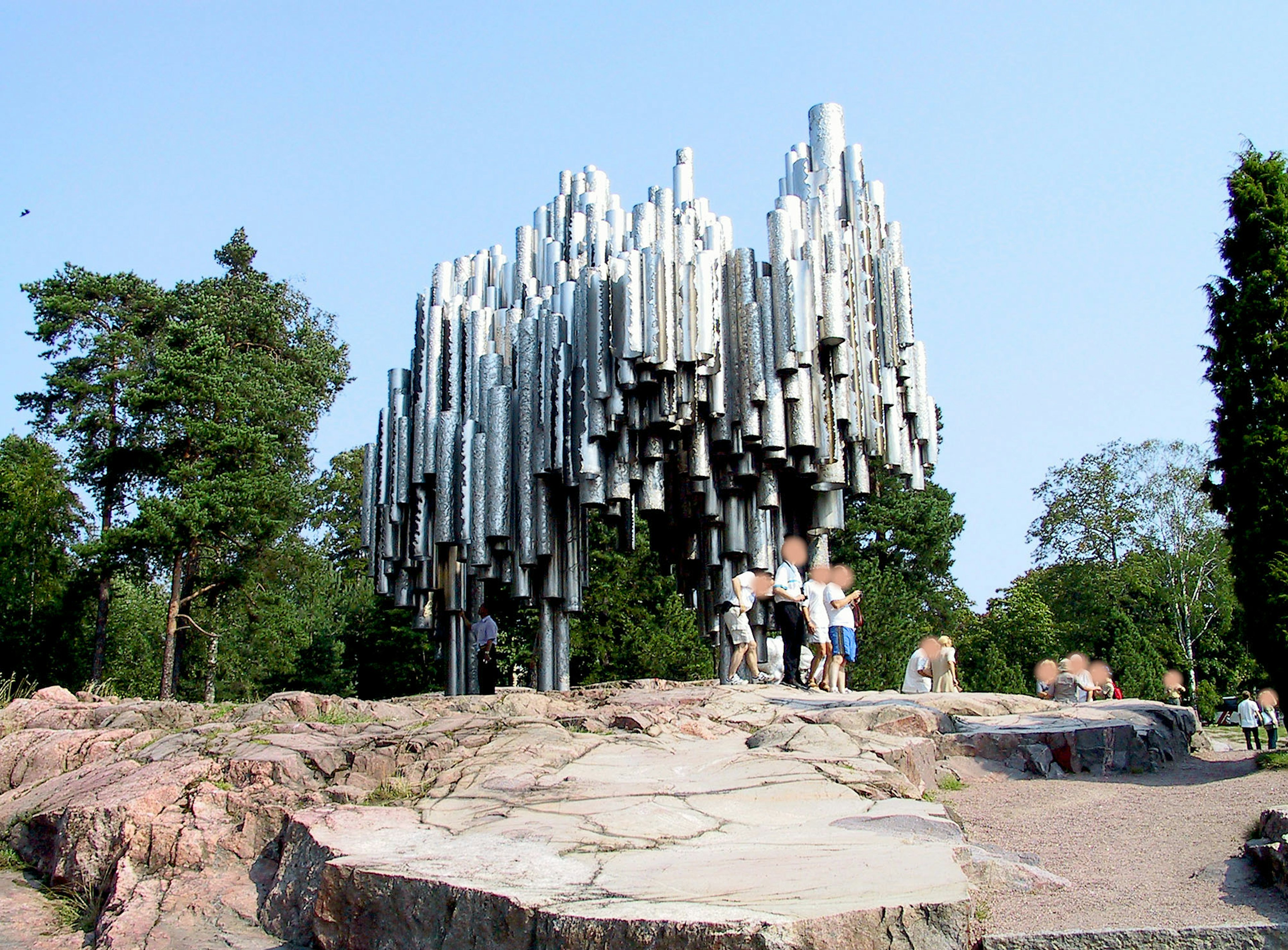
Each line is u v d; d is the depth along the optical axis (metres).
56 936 7.98
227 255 45.22
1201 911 6.46
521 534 18.19
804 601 15.81
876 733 11.62
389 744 9.82
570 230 20.83
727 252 17.78
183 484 30.44
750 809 7.98
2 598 31.11
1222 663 45.75
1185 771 12.36
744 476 17.64
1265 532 12.52
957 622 45.19
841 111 19.62
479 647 18.41
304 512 35.62
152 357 36.62
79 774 10.59
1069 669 18.97
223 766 9.34
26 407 36.72
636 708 12.84
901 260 19.12
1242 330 12.91
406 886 6.30
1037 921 6.40
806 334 16.86
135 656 39.19
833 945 5.07
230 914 7.70
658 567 36.91
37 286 37.59
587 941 5.31
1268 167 13.29
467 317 19.83
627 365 16.48
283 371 35.38
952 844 7.07
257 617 33.06
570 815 7.87
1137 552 48.03
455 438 19.44
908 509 43.06
